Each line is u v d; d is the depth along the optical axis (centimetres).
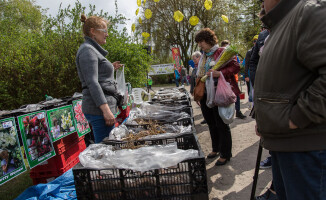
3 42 570
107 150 192
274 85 115
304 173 110
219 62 297
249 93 572
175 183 164
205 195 163
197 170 161
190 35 2725
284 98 111
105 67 252
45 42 561
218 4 2366
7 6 1394
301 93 104
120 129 249
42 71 518
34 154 253
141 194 166
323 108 95
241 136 446
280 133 114
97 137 246
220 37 2427
